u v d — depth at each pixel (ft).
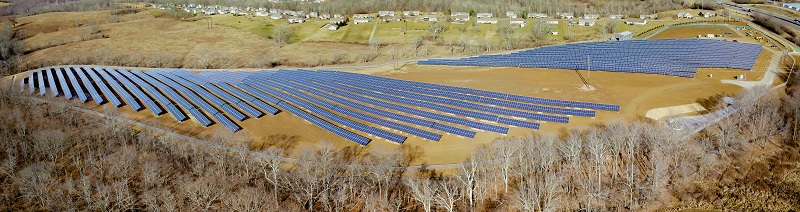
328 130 413.80
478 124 400.47
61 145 366.84
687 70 530.68
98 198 294.05
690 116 405.39
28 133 399.65
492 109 441.68
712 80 504.84
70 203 289.33
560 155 336.49
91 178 320.50
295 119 451.12
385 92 526.16
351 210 292.61
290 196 305.94
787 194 310.86
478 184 304.71
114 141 382.01
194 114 469.57
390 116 437.17
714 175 329.93
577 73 563.89
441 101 477.36
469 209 291.58
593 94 478.18
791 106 401.08
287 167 346.33
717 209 301.63
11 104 493.36
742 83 490.49
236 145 378.94
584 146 342.64
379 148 369.91
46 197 298.35
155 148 371.97
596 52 643.45
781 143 362.53
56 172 328.90
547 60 630.33
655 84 499.51
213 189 292.61
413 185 276.62
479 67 645.92
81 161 349.00
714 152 347.36
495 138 376.89
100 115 479.82
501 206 293.84
